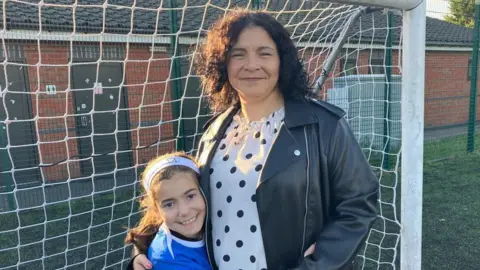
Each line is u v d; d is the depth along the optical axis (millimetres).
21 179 6176
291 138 1410
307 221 1395
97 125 6703
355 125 5504
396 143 5727
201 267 1516
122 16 6254
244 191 1440
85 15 6078
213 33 1554
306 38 3707
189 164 1601
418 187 1779
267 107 1531
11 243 4504
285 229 1390
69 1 6367
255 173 1431
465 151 8953
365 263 3676
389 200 5098
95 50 6285
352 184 1380
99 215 5215
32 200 5762
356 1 1529
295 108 1465
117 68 6645
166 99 6754
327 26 3586
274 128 1479
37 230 4836
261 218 1399
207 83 1711
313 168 1379
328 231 1383
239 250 1437
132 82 6625
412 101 1729
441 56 11789
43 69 6180
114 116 6766
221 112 1792
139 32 6031
